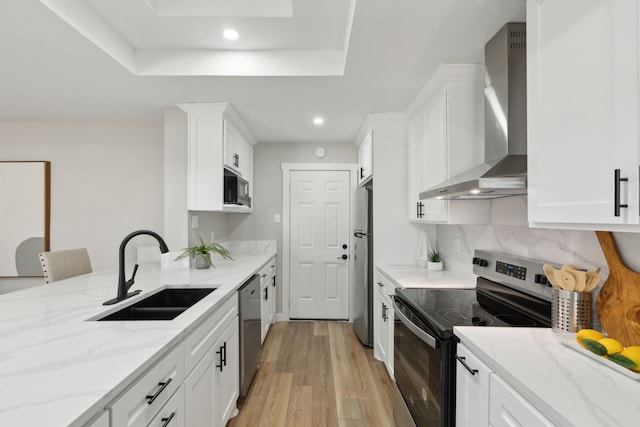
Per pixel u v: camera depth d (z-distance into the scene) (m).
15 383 0.80
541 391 0.78
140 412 0.94
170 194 2.78
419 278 2.31
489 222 2.04
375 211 2.98
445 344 1.26
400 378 1.81
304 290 3.99
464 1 1.41
